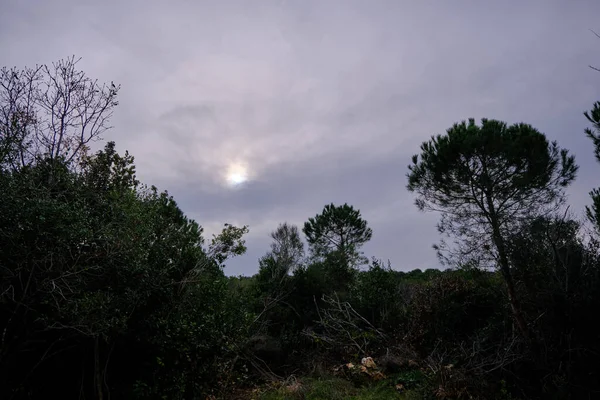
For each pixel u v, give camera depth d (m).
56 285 5.88
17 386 6.34
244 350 9.91
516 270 10.36
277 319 12.92
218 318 8.83
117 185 7.81
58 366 6.84
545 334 9.25
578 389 8.01
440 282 11.79
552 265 9.87
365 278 14.73
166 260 8.12
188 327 7.96
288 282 14.63
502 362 8.84
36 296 6.09
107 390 7.02
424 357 10.30
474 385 8.45
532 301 9.87
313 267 15.87
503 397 8.35
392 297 13.68
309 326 12.94
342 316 12.91
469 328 10.95
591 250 9.82
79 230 6.07
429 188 12.40
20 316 6.12
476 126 11.85
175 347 7.74
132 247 6.88
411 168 12.91
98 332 6.10
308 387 8.68
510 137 11.26
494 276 11.30
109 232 6.59
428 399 8.23
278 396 8.42
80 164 7.65
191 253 8.91
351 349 11.09
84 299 5.99
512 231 10.72
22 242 5.74
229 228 9.35
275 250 15.69
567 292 9.24
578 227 10.29
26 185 6.07
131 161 8.25
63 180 6.95
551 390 8.27
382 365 10.00
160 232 8.34
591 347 8.47
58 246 5.93
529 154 10.89
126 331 7.12
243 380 9.20
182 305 8.25
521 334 9.62
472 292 11.49
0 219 5.59
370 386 8.93
